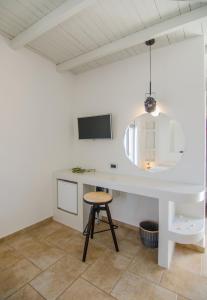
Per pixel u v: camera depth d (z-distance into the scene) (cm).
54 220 266
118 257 184
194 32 186
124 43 200
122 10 162
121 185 199
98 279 154
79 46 222
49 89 259
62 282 150
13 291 141
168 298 137
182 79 202
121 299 135
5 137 209
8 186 214
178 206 206
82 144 292
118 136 252
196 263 177
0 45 201
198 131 195
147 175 229
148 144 228
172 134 211
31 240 213
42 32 181
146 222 224
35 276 157
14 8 163
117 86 251
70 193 243
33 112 238
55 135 270
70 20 176
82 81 290
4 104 207
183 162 204
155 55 219
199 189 176
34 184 243
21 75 223
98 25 183
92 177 231
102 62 256
